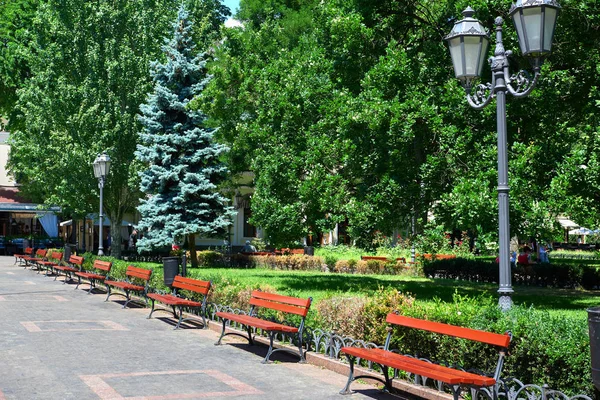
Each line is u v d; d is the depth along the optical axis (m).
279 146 18.91
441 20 17.22
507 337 5.73
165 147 25.03
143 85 29.70
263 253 32.47
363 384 7.47
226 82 27.42
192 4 33.66
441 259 26.44
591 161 14.20
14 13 38.56
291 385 7.32
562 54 16.47
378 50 18.34
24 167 35.69
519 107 15.45
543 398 5.55
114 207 30.61
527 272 23.41
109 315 13.23
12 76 36.97
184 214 25.41
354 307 8.67
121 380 7.31
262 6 32.06
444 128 14.99
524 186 14.04
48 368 7.92
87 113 28.47
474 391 6.25
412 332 7.52
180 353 9.19
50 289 18.56
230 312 11.31
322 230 18.12
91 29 30.59
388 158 15.88
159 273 15.48
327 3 18.94
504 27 15.40
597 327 4.94
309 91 18.52
